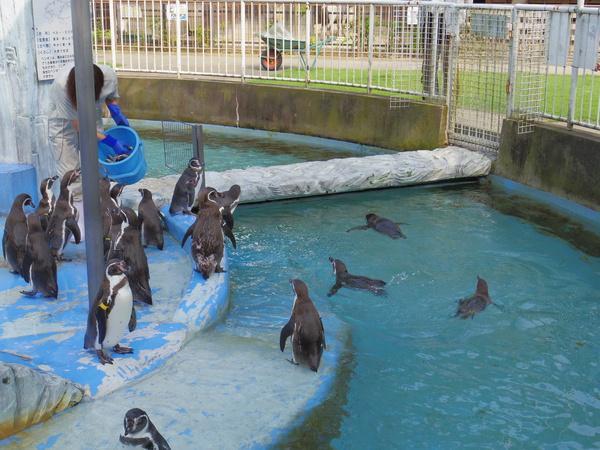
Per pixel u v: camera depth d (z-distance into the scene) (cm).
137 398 827
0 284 966
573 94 1234
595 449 814
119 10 2095
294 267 1074
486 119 1392
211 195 980
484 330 955
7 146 1130
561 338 945
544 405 858
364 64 1947
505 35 1320
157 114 1731
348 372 884
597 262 1093
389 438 816
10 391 788
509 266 1079
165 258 1034
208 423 809
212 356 883
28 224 934
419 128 1446
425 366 900
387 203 1271
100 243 862
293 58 2166
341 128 1544
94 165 848
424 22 1440
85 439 789
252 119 1652
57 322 900
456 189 1327
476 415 845
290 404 831
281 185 1253
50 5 1109
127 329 888
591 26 1191
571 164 1227
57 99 1018
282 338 879
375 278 1047
